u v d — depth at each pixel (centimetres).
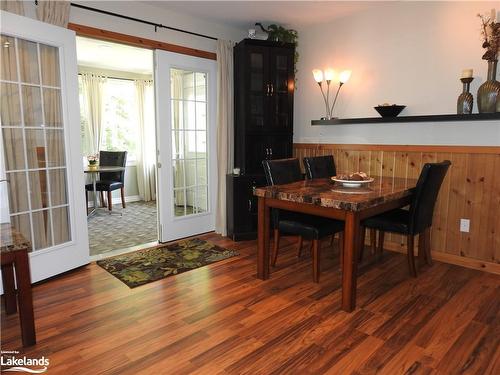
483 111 291
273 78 411
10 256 190
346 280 237
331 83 411
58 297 260
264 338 209
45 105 286
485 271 312
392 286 281
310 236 283
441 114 327
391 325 223
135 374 178
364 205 224
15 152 271
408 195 276
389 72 361
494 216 304
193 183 418
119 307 246
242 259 341
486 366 183
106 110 632
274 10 371
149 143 666
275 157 430
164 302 253
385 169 369
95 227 472
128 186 662
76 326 221
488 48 286
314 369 181
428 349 198
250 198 402
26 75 272
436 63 328
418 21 336
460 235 325
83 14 312
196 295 264
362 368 182
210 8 365
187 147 407
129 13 340
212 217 437
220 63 402
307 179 337
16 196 273
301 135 452
